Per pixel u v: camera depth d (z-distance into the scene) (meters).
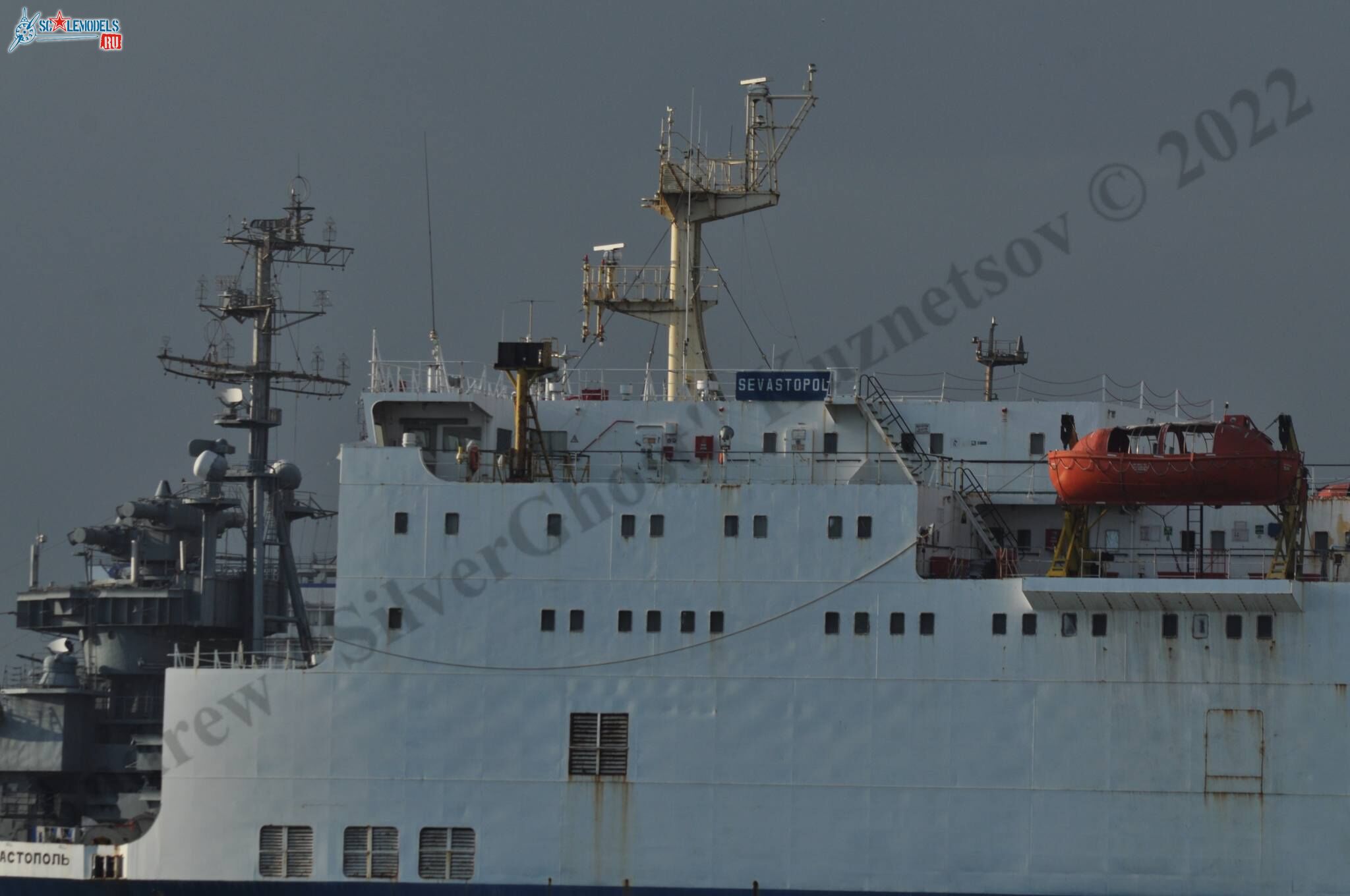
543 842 184.12
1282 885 176.88
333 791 186.38
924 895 180.25
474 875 184.62
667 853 182.75
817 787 181.88
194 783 188.12
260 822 187.00
